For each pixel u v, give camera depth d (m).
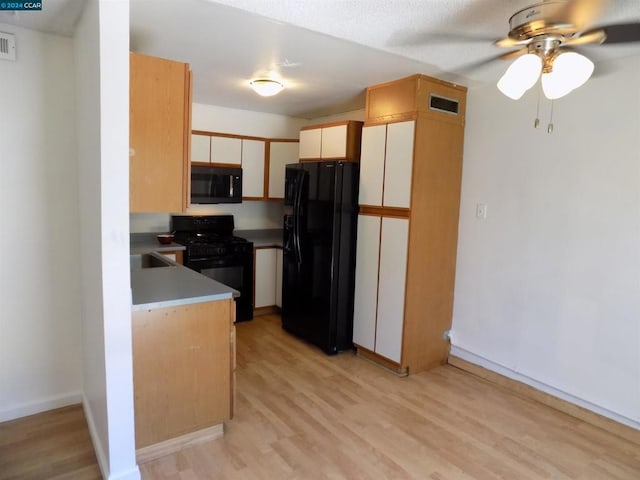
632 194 2.42
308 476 2.03
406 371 3.26
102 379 1.90
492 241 3.17
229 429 2.42
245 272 4.33
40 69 2.32
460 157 3.33
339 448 2.27
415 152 3.00
